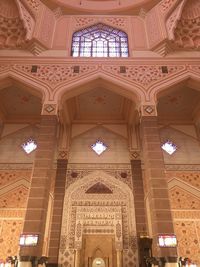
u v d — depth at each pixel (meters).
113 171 10.47
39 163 7.06
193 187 9.91
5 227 9.10
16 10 9.54
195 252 8.66
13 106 10.84
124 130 11.47
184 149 10.81
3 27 9.41
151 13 10.27
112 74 8.55
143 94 8.17
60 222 9.34
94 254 9.12
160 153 7.23
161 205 6.45
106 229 9.45
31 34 9.16
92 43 10.06
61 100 8.27
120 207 9.77
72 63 8.80
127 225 9.44
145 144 7.39
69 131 11.22
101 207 9.77
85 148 11.00
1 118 11.07
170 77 8.49
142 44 9.58
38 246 5.94
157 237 6.05
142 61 8.84
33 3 9.88
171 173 10.23
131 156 10.69
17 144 10.88
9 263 6.56
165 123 11.45
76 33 10.33
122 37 10.25
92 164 10.60
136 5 10.48
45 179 6.82
